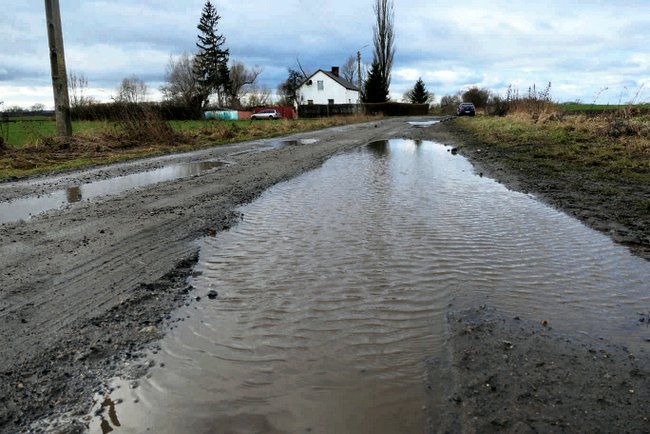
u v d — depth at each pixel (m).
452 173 9.70
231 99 70.00
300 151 14.58
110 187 8.47
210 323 3.23
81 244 4.95
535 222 5.70
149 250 4.75
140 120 18.25
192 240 5.13
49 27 15.70
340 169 10.53
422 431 2.12
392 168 10.61
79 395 2.42
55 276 4.04
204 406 2.35
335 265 4.34
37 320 3.22
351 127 29.56
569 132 15.43
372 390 2.45
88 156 13.94
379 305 3.49
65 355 2.78
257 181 8.81
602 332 3.01
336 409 2.31
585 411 2.19
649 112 17.64
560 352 2.75
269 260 4.50
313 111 56.88
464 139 17.83
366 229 5.52
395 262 4.39
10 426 2.18
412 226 5.62
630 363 2.62
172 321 3.25
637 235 5.03
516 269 4.18
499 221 5.79
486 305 3.44
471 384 2.45
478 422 2.14
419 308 3.43
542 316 3.26
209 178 9.27
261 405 2.35
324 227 5.63
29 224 5.79
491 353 2.75
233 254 4.68
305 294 3.71
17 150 13.76
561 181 8.10
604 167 9.20
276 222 5.89
